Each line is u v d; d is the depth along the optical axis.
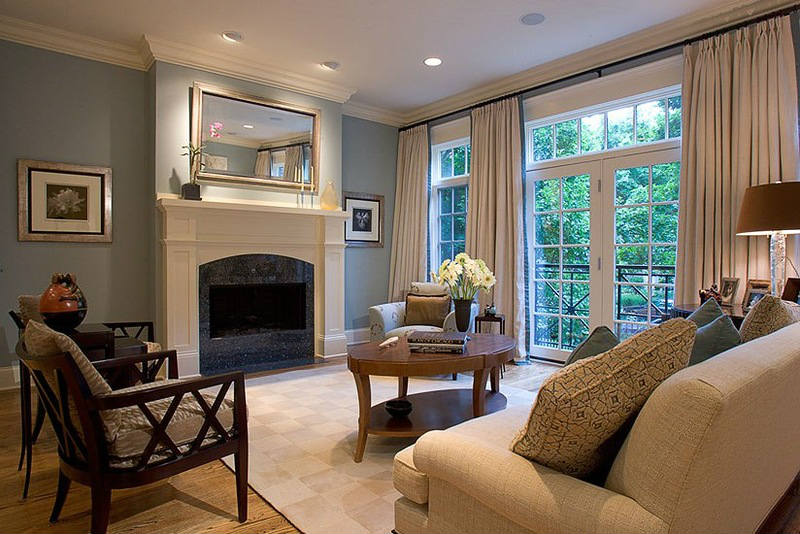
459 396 3.22
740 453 1.19
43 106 4.04
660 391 1.08
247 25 3.89
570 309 4.78
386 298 6.24
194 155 4.41
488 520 1.31
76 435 1.83
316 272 5.19
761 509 1.58
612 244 4.42
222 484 2.36
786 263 3.18
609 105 4.38
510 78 4.98
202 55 4.40
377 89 5.35
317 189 5.22
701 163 3.57
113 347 2.70
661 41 3.92
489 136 5.15
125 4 3.56
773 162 3.25
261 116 4.85
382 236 6.19
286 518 2.04
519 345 4.88
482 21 3.78
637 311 4.27
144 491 2.29
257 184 4.84
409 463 1.55
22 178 3.95
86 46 4.16
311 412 3.39
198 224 4.36
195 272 4.35
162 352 2.63
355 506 2.13
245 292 4.99
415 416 2.81
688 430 1.01
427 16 3.71
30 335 1.80
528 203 5.07
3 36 3.86
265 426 3.12
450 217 5.90
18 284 3.96
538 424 1.18
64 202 4.13
